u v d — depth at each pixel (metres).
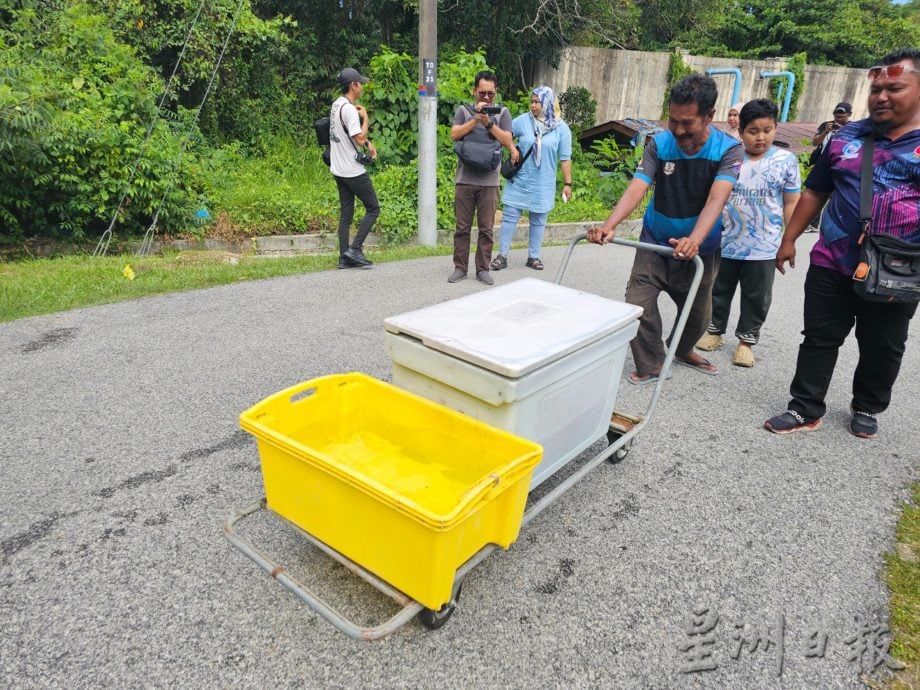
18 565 2.08
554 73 15.88
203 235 7.20
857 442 3.18
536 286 2.79
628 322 2.43
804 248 8.43
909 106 2.54
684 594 2.10
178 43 9.27
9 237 6.50
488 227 5.54
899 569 2.26
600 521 2.46
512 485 1.79
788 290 6.23
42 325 4.24
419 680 1.73
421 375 2.21
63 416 3.05
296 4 12.45
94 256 6.33
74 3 8.37
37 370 3.55
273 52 11.32
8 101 5.73
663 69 16.91
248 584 2.04
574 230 8.70
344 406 2.29
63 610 1.91
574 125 15.73
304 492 1.86
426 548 1.59
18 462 2.65
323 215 7.73
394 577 1.73
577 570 2.19
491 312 2.39
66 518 2.32
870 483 2.81
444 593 1.70
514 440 1.89
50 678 1.69
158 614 1.91
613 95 16.69
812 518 2.54
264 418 1.99
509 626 1.93
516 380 1.90
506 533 1.90
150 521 2.32
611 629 1.94
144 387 3.39
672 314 5.20
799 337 4.82
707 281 3.43
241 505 2.43
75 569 2.08
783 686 1.77
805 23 23.23
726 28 23.42
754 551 2.33
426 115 6.99
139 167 6.78
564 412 2.26
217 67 9.08
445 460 2.14
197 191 7.66
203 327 4.32
